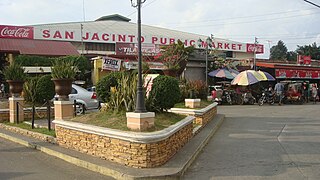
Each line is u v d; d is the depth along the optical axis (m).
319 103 31.77
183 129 9.01
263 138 11.35
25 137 10.59
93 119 8.94
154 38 44.28
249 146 9.91
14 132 11.71
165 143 7.27
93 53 39.09
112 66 25.31
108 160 7.50
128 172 6.56
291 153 8.91
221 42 52.34
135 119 7.41
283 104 29.67
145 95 9.34
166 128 7.74
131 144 6.96
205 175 6.92
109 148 7.47
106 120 8.54
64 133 8.97
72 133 8.65
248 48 53.84
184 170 7.04
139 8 7.87
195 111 12.76
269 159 8.22
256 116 18.78
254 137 11.56
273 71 34.62
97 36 40.88
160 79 9.69
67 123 8.77
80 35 40.00
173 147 7.91
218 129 13.59
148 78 9.72
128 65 25.16
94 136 7.90
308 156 8.55
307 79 37.69
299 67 36.47
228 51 52.12
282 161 8.01
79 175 6.90
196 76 33.69
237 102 28.97
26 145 9.85
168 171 6.63
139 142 6.84
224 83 32.09
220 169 7.36
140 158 6.87
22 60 25.66
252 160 8.13
